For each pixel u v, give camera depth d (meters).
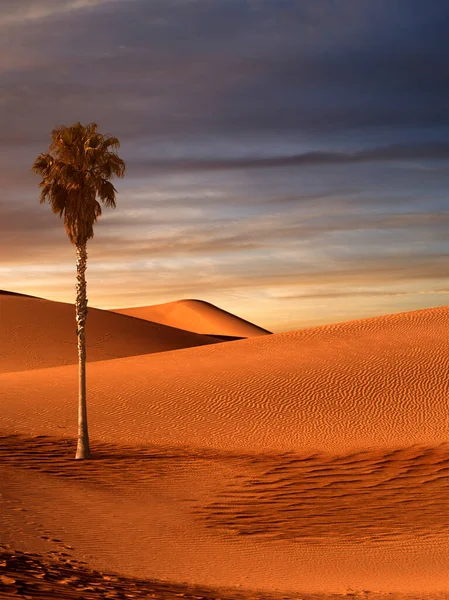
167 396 34.91
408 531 16.56
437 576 12.56
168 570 12.27
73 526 15.39
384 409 32.44
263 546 14.91
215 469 23.86
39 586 8.59
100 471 22.95
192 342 83.50
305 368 38.56
